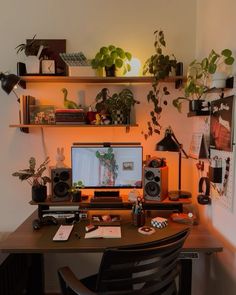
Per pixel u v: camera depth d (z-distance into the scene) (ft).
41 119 6.70
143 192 6.34
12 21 7.01
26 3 6.98
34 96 7.17
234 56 4.77
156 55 6.49
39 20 7.02
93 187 6.45
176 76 6.61
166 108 7.21
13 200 7.36
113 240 4.99
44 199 6.23
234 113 4.67
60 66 7.02
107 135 7.25
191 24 7.06
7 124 7.20
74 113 6.55
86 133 7.25
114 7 7.03
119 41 7.07
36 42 6.81
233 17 4.82
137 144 6.59
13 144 7.25
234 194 4.77
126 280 3.59
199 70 5.89
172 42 7.08
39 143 7.26
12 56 7.04
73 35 7.05
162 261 3.75
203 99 6.15
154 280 3.86
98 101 7.07
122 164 6.45
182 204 6.29
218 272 5.50
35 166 7.06
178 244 3.80
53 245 4.79
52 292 7.42
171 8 7.04
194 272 6.89
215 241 4.97
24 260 6.78
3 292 5.64
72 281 3.91
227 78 4.88
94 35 7.06
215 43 5.70
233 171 4.78
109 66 6.55
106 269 3.44
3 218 7.39
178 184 7.04
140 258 3.49
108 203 6.15
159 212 6.48
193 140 6.73
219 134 5.26
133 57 7.07
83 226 5.72
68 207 6.19
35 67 6.57
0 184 7.34
